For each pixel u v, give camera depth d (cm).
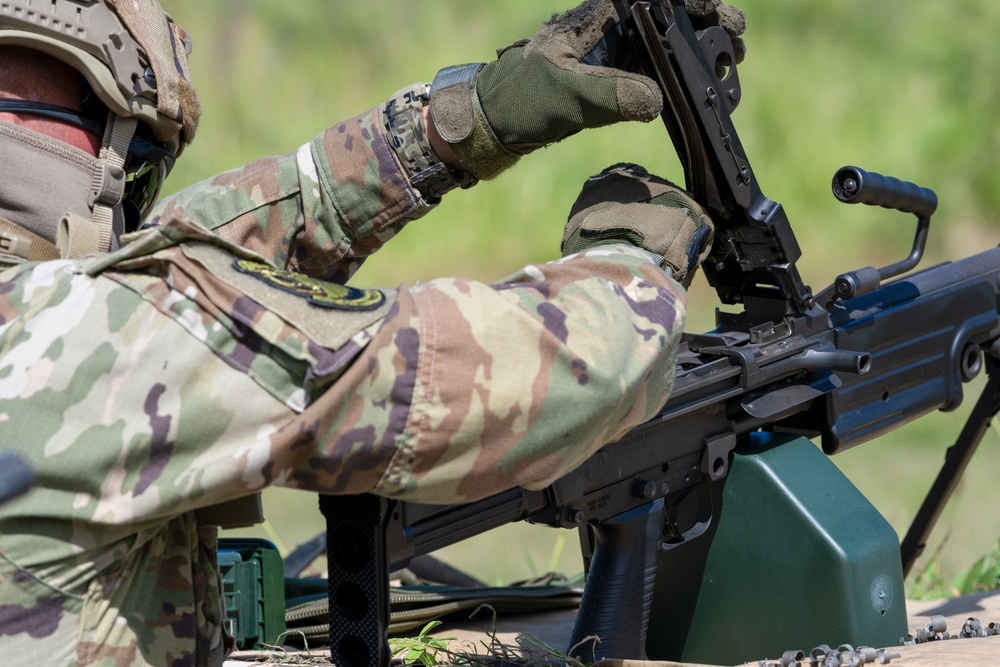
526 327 510
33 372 482
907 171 3244
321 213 696
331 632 567
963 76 3419
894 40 3525
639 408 554
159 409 481
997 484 1853
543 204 3114
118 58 571
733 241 748
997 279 952
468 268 3059
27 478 473
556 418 512
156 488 482
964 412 2280
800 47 3494
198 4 3669
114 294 495
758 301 784
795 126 3306
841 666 665
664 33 657
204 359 486
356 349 485
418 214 696
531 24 3666
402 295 507
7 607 481
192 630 532
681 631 773
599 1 642
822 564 721
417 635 888
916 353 877
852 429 823
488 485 514
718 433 753
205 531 555
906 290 878
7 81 559
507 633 895
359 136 689
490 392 499
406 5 3744
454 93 655
